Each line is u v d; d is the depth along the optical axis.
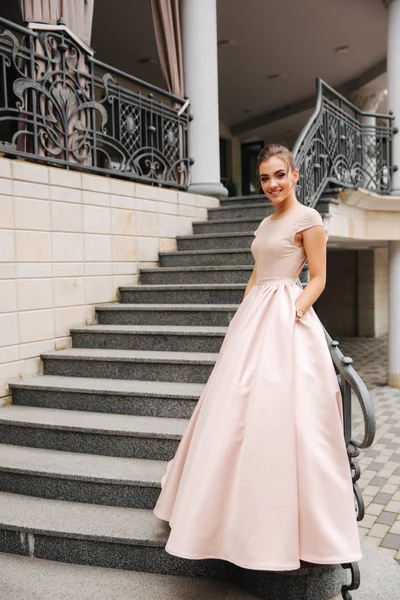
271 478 1.95
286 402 2.02
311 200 5.37
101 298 4.48
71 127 4.37
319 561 1.93
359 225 6.98
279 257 2.32
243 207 5.69
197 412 2.35
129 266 4.80
